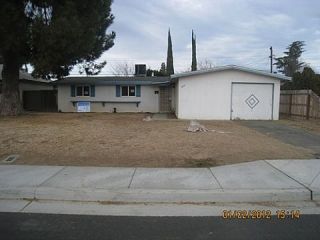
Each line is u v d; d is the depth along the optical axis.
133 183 7.53
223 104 23.41
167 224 5.69
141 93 30.70
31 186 7.29
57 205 6.64
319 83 30.64
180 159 9.80
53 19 19.95
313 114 22.69
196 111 23.41
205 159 9.81
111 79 31.75
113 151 10.63
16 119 20.34
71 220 5.86
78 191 6.99
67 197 6.99
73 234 5.27
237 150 10.97
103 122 19.06
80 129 15.43
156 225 5.64
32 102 33.19
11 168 8.83
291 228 5.53
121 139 12.64
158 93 30.62
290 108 25.61
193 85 23.33
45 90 34.16
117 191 6.98
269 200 6.92
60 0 20.30
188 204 6.73
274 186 7.32
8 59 22.50
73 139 12.51
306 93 23.39
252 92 23.44
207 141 12.48
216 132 15.30
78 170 8.60
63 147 11.14
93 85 30.69
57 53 20.22
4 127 15.93
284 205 6.69
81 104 27.94
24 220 5.84
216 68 22.94
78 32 20.09
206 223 5.74
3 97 23.06
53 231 5.39
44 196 7.02
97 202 6.84
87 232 5.35
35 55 20.72
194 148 11.14
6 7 18.33
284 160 9.72
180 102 23.34
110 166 9.09
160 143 11.91
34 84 35.00
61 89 30.92
